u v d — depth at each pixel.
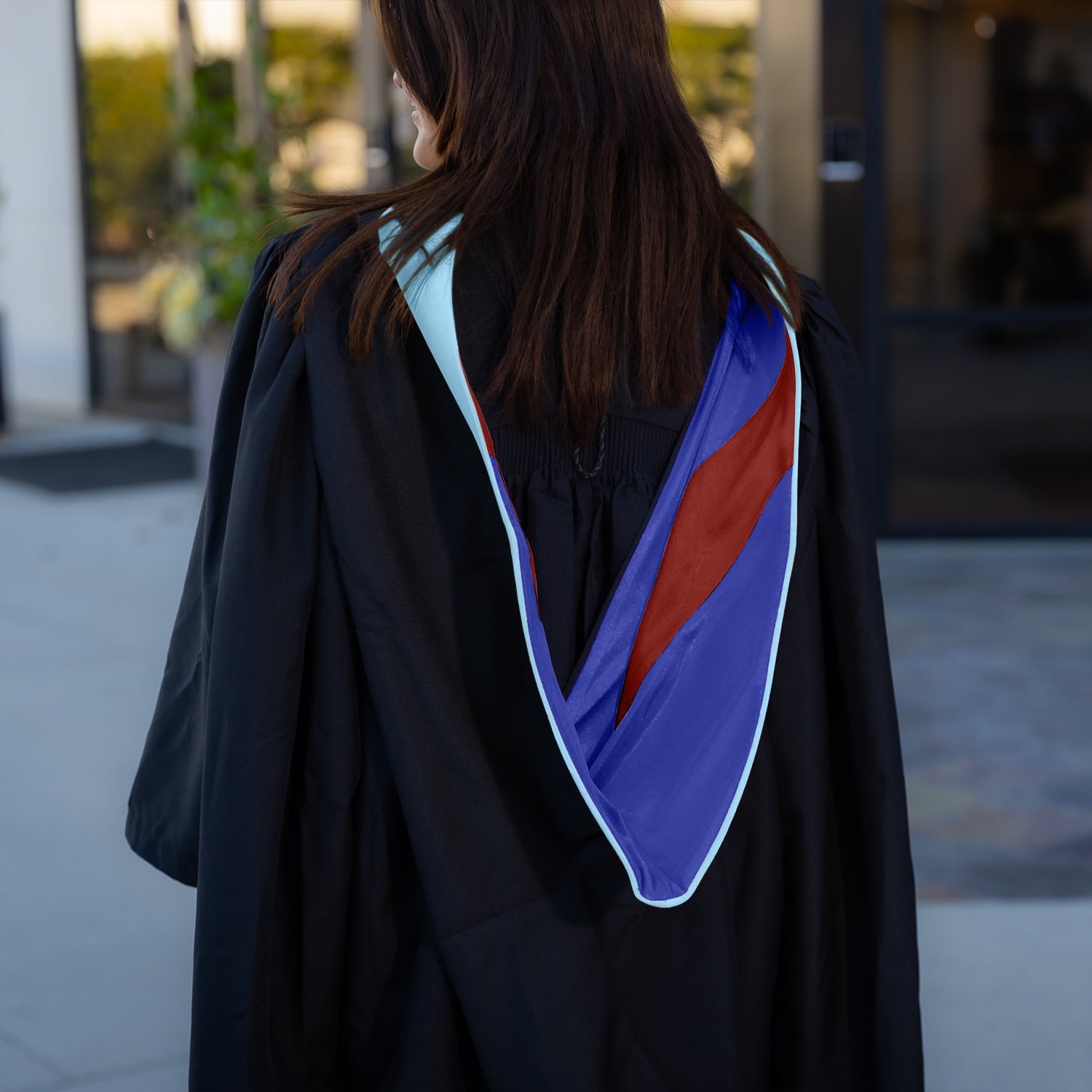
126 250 10.34
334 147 9.02
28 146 10.71
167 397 10.22
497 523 1.55
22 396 11.17
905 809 1.77
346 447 1.50
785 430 1.62
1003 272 6.35
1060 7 6.13
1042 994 2.76
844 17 6.09
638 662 1.56
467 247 1.52
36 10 10.45
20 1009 2.71
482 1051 1.54
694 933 1.61
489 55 1.52
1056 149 6.25
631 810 1.52
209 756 1.55
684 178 1.57
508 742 1.56
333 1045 1.66
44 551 6.47
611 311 1.53
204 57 8.98
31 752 4.11
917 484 6.54
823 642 1.78
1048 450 6.49
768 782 1.70
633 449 1.58
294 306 1.54
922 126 6.25
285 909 1.62
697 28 6.72
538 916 1.54
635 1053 1.59
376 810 1.59
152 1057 2.55
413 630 1.52
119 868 3.35
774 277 1.64
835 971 1.80
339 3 8.85
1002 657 4.93
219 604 1.54
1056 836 3.55
